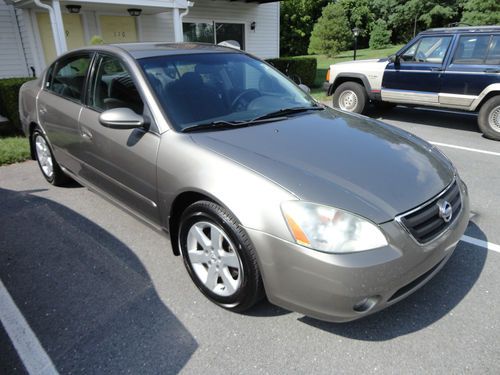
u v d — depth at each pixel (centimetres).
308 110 328
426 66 718
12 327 233
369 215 198
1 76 980
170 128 261
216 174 224
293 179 211
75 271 286
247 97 314
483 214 372
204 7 1278
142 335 225
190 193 241
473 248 310
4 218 370
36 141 453
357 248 191
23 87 468
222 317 239
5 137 671
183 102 281
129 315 241
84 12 1058
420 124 777
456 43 680
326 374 199
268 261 205
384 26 3281
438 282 269
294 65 1262
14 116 678
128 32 1153
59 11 842
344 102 860
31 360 210
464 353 210
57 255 307
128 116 263
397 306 246
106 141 303
